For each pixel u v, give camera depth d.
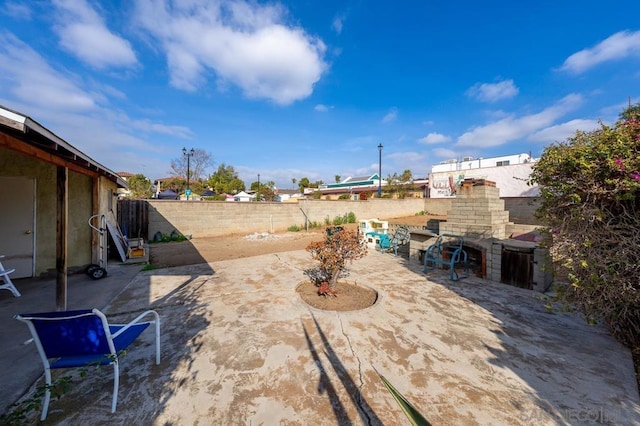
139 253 7.18
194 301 4.05
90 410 1.92
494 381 2.27
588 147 2.55
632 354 2.69
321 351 2.72
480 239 5.41
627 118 2.59
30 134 2.32
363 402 2.04
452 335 3.05
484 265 5.24
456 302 4.04
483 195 5.45
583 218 2.57
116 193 8.41
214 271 5.79
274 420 1.86
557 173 2.78
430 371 2.40
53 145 2.68
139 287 4.69
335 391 2.15
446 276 5.41
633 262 2.38
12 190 4.96
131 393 2.10
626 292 2.43
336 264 4.40
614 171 2.36
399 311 3.70
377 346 2.82
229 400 2.04
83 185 5.66
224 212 11.50
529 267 4.63
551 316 3.55
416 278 5.28
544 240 3.13
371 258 7.09
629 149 2.29
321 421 1.86
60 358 2.05
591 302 2.61
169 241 10.09
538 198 3.15
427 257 5.89
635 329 2.74
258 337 2.99
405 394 2.12
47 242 5.28
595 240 2.53
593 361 2.55
